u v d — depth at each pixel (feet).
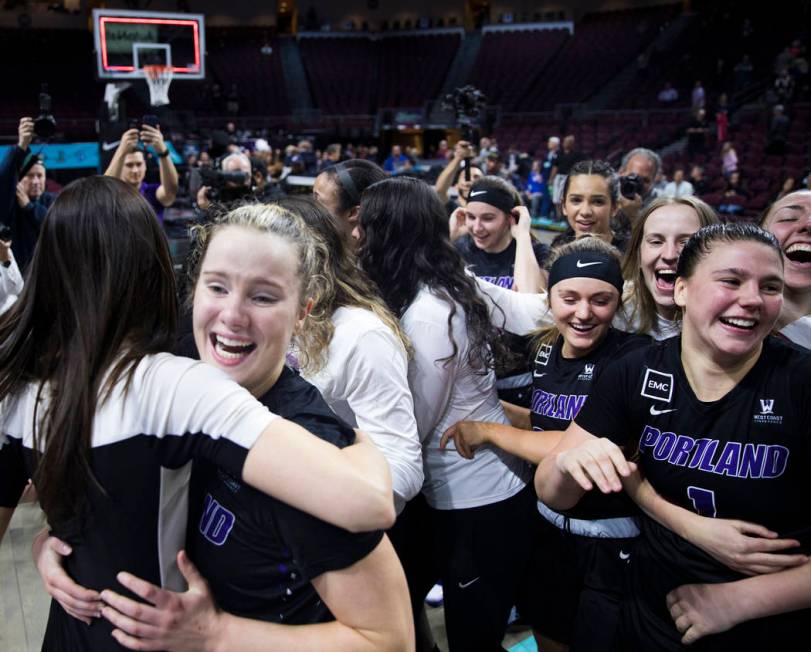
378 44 69.92
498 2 71.15
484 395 5.77
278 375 3.33
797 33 48.62
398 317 5.26
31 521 9.67
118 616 2.85
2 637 7.31
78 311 2.99
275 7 70.95
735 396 3.84
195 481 3.15
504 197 8.17
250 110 60.23
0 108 53.67
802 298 5.56
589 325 5.32
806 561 3.75
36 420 3.03
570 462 4.03
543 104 58.23
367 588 2.84
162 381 2.85
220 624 2.95
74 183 3.15
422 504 5.83
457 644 5.78
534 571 5.68
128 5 66.39
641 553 4.45
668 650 4.22
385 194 5.39
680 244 5.42
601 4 68.59
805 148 37.63
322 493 2.68
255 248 3.02
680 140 45.16
